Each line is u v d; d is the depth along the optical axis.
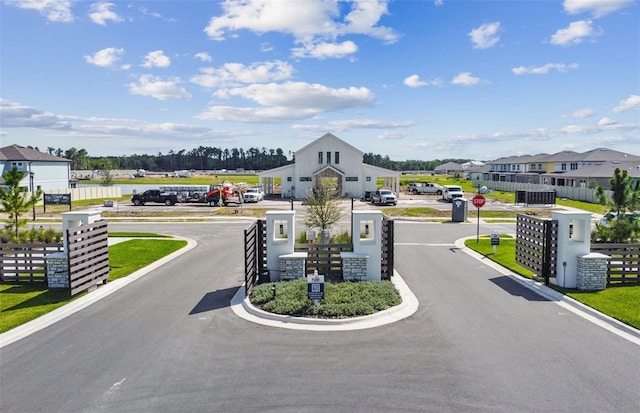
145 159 192.38
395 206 42.09
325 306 10.75
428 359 8.28
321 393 7.04
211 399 6.88
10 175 17.64
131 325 10.25
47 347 8.97
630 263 13.66
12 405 6.74
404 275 14.98
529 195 42.34
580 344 8.97
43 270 14.34
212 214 35.88
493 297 12.37
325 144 50.50
